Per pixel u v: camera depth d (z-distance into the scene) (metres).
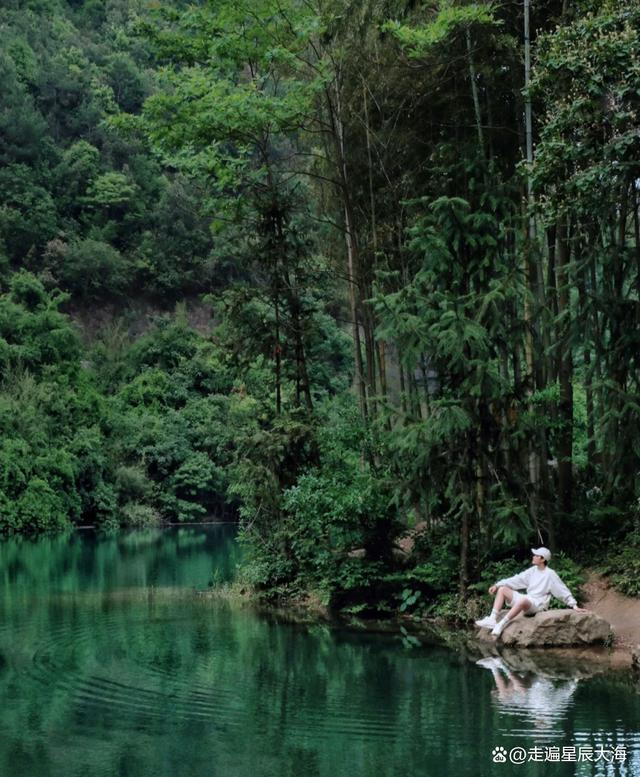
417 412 13.59
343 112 16.83
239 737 6.87
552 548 12.78
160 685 8.65
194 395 44.06
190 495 41.41
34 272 47.47
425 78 15.36
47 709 7.71
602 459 13.98
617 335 12.82
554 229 14.39
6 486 32.84
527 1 13.26
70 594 16.03
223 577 18.83
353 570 13.80
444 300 12.26
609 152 10.96
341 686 8.59
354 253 16.42
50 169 51.59
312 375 19.39
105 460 37.97
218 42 15.93
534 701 7.94
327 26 15.70
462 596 12.72
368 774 5.98
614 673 9.20
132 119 16.89
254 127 16.28
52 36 60.91
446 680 8.88
